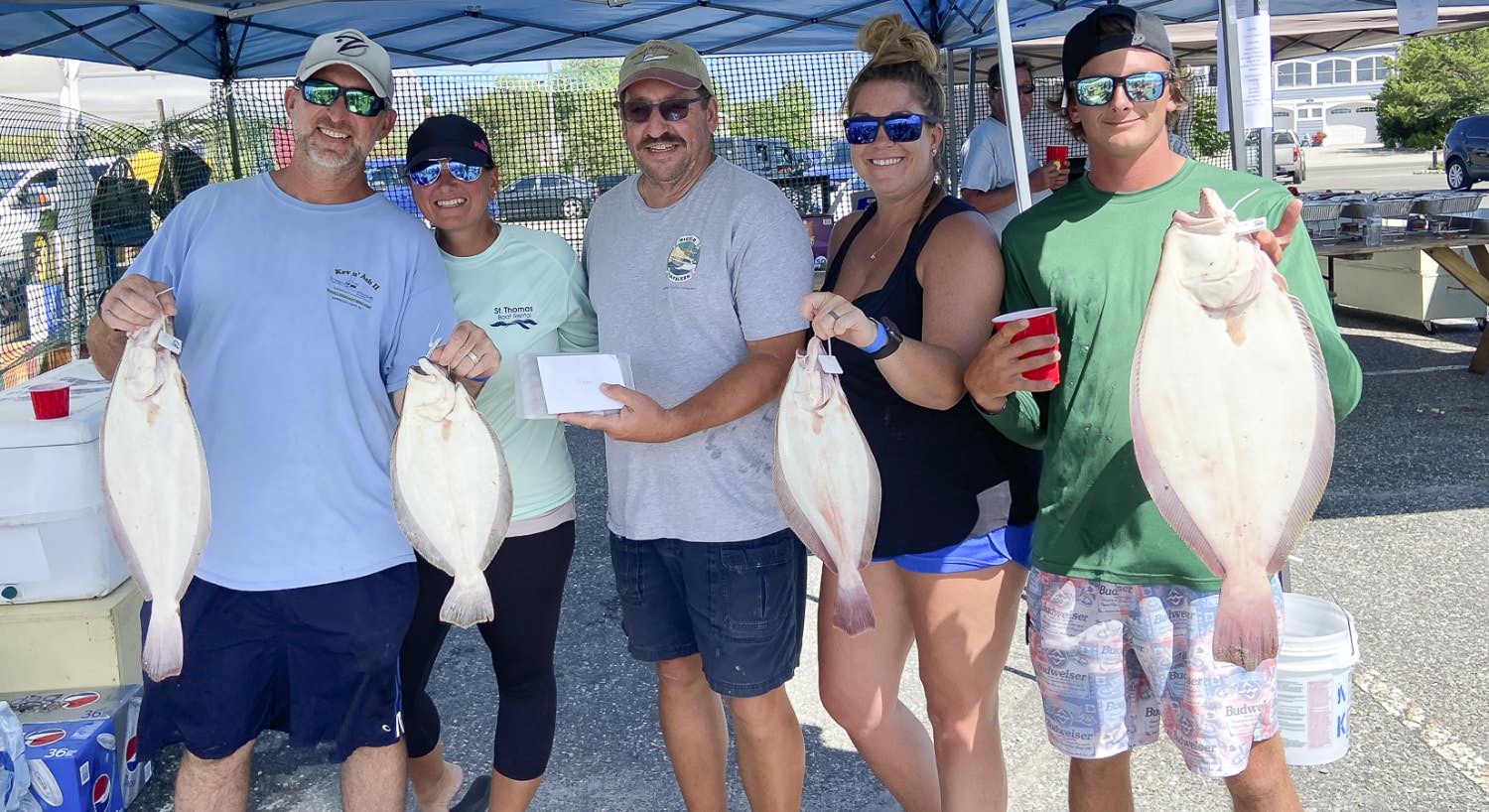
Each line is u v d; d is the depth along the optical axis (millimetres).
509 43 6684
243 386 2340
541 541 2689
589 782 3262
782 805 2680
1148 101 2047
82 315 7637
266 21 5875
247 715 2408
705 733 2764
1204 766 2098
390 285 2451
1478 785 2977
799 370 2066
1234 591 1854
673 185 2559
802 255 2531
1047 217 2244
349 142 2379
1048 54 8797
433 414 2059
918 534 2443
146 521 1978
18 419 3240
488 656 4176
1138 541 2115
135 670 3357
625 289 2592
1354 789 2986
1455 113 38094
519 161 10203
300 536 2348
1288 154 24188
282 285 2355
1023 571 2545
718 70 9031
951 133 7785
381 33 6203
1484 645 3801
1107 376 2119
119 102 9844
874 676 2633
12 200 7766
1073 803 2361
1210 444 1835
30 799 2791
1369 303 9984
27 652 3225
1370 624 4027
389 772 2504
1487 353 7793
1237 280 1776
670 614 2664
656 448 2557
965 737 2520
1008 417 2291
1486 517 5066
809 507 2080
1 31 4887
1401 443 6348
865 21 6695
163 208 8305
